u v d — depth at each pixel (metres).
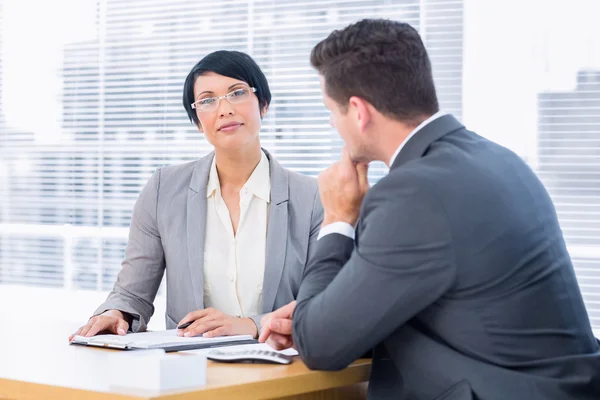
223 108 2.09
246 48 3.46
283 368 1.49
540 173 2.98
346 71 1.48
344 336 1.37
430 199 1.32
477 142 1.46
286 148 3.38
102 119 3.72
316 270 1.51
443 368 1.36
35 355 1.61
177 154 3.58
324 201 1.57
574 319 1.40
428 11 3.13
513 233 1.34
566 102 2.94
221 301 2.13
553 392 1.30
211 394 1.31
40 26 3.84
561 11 2.93
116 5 3.69
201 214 2.15
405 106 1.45
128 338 1.73
